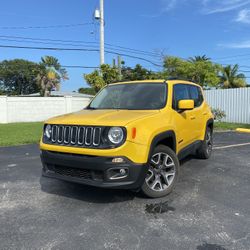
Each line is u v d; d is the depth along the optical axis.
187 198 5.46
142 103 6.01
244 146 10.88
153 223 4.47
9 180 6.70
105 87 7.00
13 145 11.95
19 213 4.87
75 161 4.93
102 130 4.80
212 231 4.22
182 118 6.31
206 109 8.15
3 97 26.98
